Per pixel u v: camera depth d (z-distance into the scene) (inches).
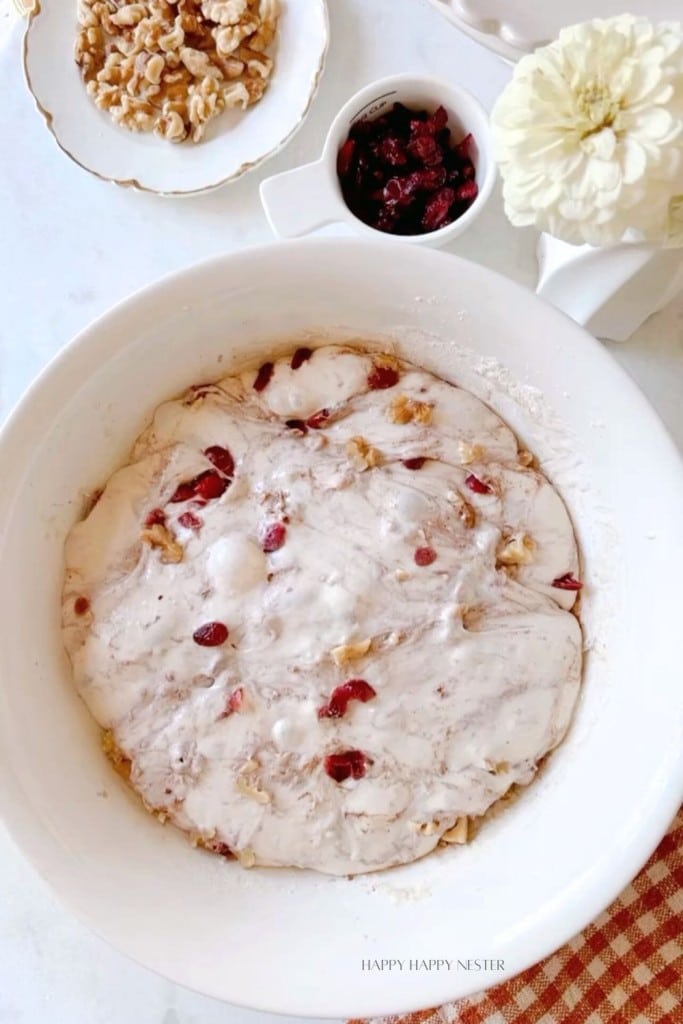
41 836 19.7
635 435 20.0
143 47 24.5
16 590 20.5
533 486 21.7
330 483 21.3
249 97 24.4
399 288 20.5
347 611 20.7
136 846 20.6
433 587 21.0
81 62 24.7
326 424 21.7
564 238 19.7
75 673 21.2
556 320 20.0
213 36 24.6
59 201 24.6
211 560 21.1
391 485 21.3
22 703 20.3
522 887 19.9
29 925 23.2
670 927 22.3
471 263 20.0
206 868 20.8
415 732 20.7
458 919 19.9
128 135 24.6
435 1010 22.3
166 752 20.9
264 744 20.8
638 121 18.2
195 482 21.6
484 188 22.7
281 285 20.5
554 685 21.0
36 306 24.4
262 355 22.0
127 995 23.0
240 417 21.8
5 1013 23.0
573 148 18.6
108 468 21.9
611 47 18.1
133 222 24.5
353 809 20.6
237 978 19.3
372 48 24.4
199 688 21.0
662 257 20.5
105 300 24.3
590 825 19.9
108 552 21.5
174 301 20.2
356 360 21.7
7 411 24.2
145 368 21.0
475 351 21.2
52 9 24.8
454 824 20.9
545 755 21.2
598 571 21.4
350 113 22.9
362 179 23.5
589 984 22.2
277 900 20.7
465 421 21.7
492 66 24.1
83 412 20.7
